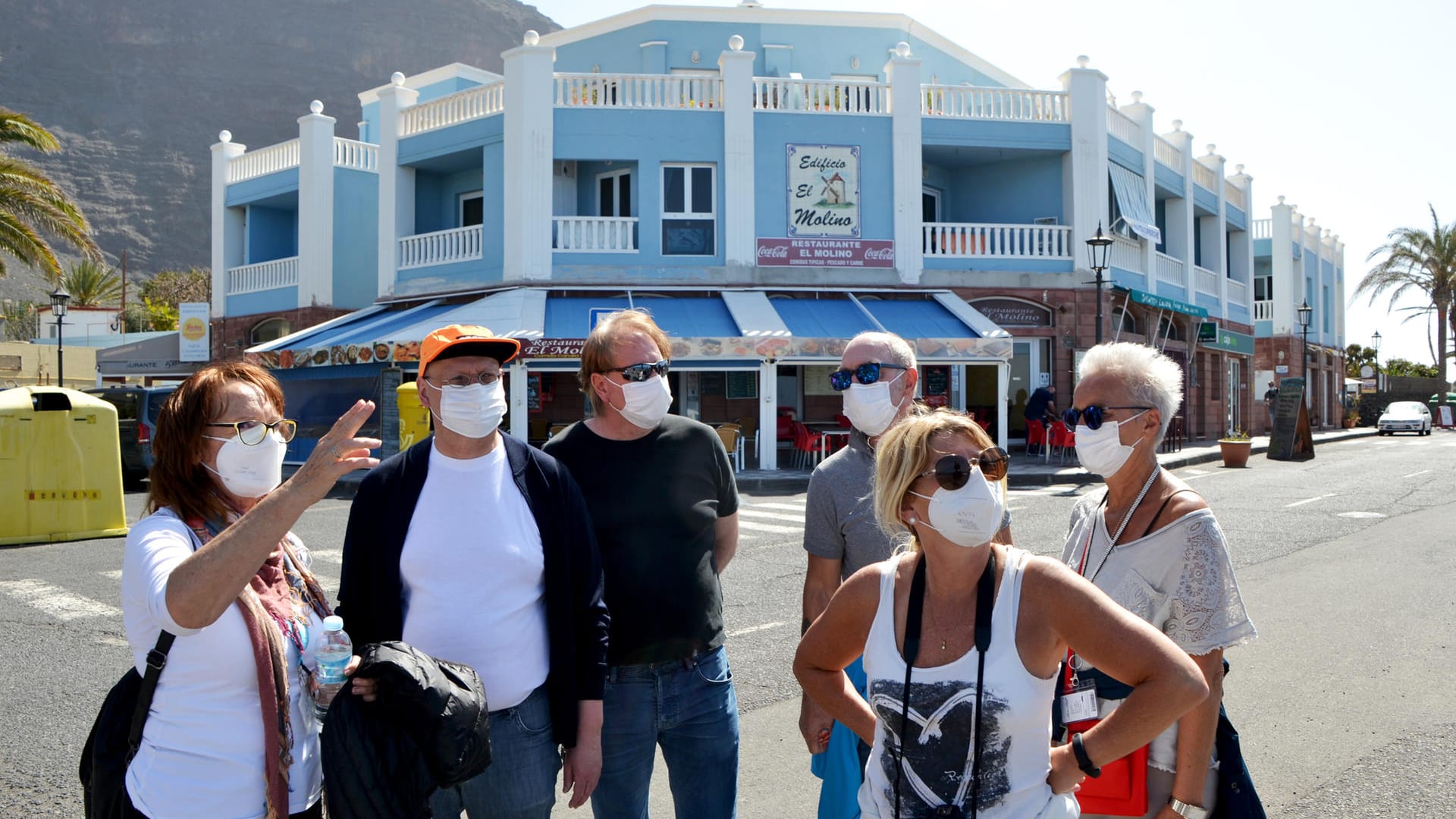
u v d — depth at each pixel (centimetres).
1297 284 4219
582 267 2152
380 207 2409
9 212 2469
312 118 2602
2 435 1198
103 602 870
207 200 18850
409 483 293
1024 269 2322
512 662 287
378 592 289
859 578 244
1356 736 511
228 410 255
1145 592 283
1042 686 222
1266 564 978
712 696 338
